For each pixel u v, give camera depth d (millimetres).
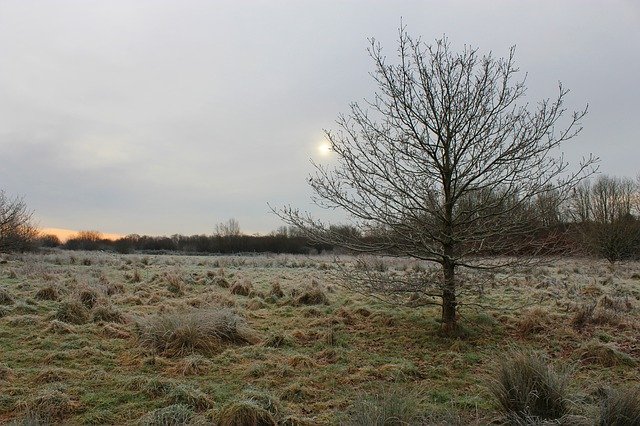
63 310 8328
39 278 13023
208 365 6312
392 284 7891
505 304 10406
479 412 4973
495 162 7512
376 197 7762
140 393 5312
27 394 5176
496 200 7758
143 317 8359
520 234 7852
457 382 5926
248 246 52344
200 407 5000
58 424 4613
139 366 6230
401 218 7754
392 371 6199
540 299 10828
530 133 7359
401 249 7965
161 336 7055
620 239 26406
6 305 8969
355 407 4711
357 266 8484
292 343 7523
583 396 5082
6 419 4617
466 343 7488
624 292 12414
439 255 7656
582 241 9844
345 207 7918
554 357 6953
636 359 6781
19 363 6215
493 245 7852
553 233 7797
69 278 13039
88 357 6488
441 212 7809
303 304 10680
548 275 16766
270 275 17312
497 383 5078
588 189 28688
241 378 5934
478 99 7555
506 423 4613
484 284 7793
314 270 19734
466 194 7996
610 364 6617
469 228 7867
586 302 10188
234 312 9484
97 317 8398
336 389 5688
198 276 15062
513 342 7520
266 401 4965
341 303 10742
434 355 7023
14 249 28328
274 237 52219
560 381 4895
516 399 4773
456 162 7707
